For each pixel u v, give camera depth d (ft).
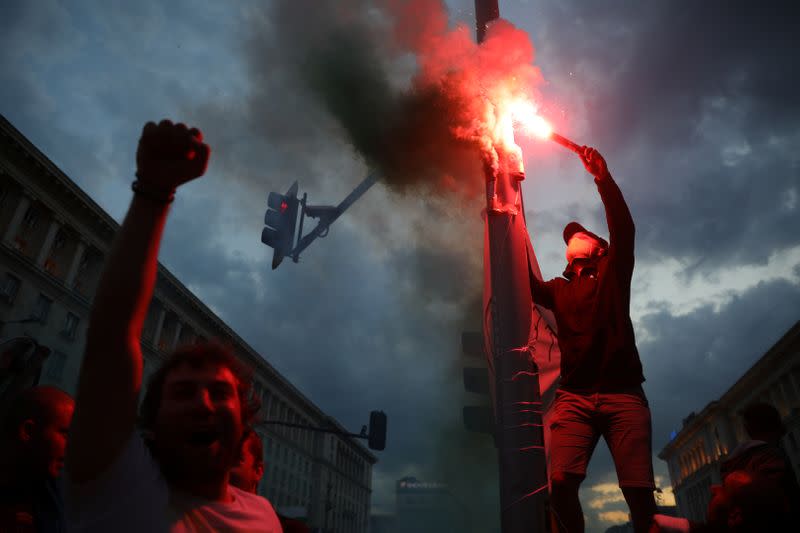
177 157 3.06
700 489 219.61
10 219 95.40
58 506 5.46
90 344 3.01
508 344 9.20
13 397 6.14
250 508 4.02
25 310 94.94
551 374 9.78
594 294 9.05
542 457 8.55
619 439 8.07
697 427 221.25
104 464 3.03
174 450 3.55
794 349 150.92
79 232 108.47
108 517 3.09
